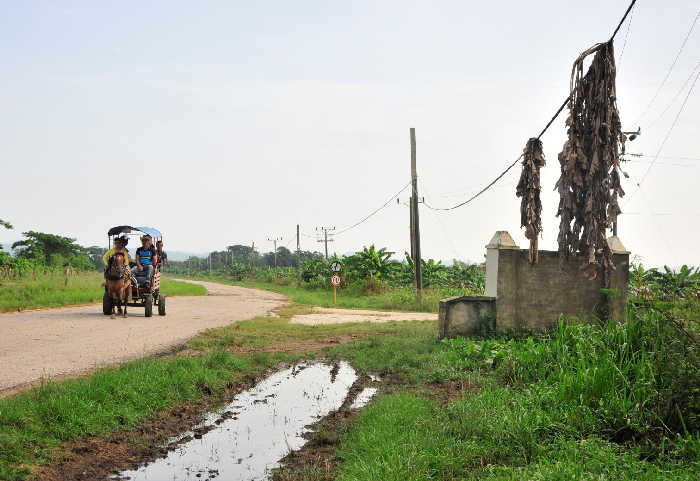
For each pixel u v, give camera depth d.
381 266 38.03
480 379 8.61
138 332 14.15
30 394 6.97
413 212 28.59
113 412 6.91
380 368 10.38
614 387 6.54
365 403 8.11
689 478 4.40
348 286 39.03
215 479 5.36
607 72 8.28
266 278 75.31
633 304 8.01
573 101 8.77
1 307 19.86
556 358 8.72
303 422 7.21
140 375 8.22
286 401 8.29
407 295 28.73
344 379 9.79
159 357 10.67
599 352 8.02
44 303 22.25
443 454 5.43
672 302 7.48
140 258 18.59
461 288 33.19
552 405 6.61
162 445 6.33
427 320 19.03
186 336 13.77
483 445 5.70
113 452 6.02
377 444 5.81
